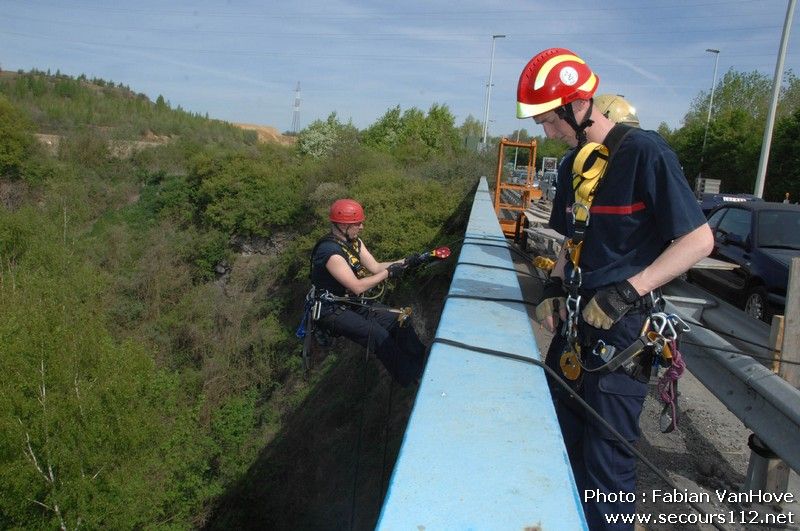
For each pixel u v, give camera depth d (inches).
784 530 121.8
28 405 535.8
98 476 557.9
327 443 530.0
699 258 75.3
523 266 380.2
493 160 1001.5
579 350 86.4
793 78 1648.6
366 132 1567.4
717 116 1737.2
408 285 607.5
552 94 84.6
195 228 1180.5
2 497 512.7
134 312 1031.6
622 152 79.4
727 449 158.2
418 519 39.9
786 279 259.4
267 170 1127.0
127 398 613.9
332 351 663.1
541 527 39.6
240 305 974.4
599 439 83.4
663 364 81.0
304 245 908.6
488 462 47.8
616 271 81.6
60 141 1503.4
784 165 1294.3
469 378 65.8
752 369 122.7
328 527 458.6
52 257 1039.6
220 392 818.2
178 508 629.6
